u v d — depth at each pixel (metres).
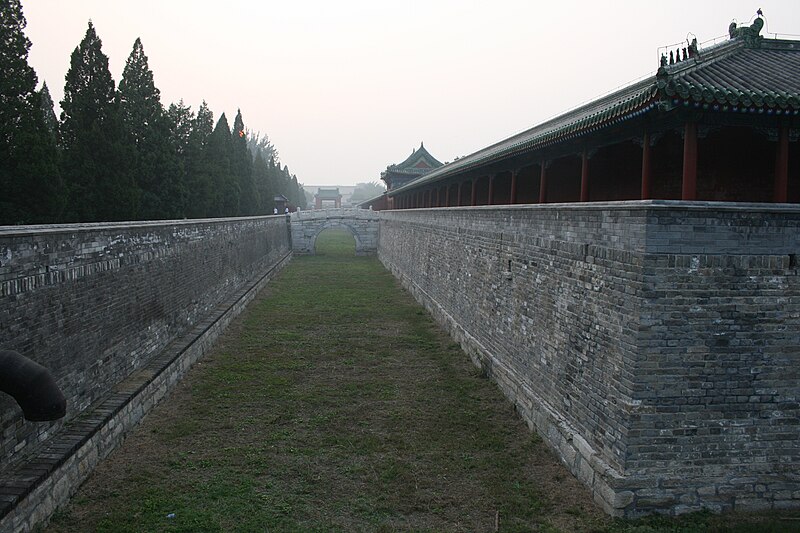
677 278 9.52
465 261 21.66
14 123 14.92
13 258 9.59
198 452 12.47
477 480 11.36
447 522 9.90
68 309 11.58
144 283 16.12
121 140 19.64
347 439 13.26
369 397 16.11
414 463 12.09
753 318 9.77
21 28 14.98
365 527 9.71
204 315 23.39
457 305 22.83
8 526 8.22
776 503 9.92
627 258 9.94
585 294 11.51
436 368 18.94
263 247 42.16
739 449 9.87
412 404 15.56
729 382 9.77
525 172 23.50
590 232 11.38
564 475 11.45
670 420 9.70
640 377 9.61
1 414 9.02
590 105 17.89
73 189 18.52
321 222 61.19
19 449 9.56
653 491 9.70
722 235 9.61
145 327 16.17
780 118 10.12
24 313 9.93
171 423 14.05
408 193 49.25
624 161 16.27
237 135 45.44
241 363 19.45
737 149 13.49
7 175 14.80
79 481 10.63
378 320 26.58
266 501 10.46
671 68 10.22
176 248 19.34
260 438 13.27
